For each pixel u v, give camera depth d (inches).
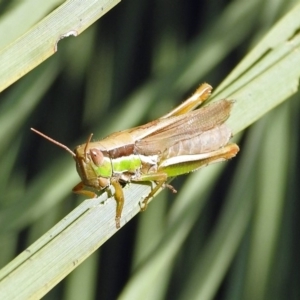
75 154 10.9
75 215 9.7
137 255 12.7
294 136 11.5
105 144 10.9
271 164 11.4
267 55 9.9
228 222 11.1
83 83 13.3
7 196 13.1
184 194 10.8
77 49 13.2
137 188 10.6
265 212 11.4
